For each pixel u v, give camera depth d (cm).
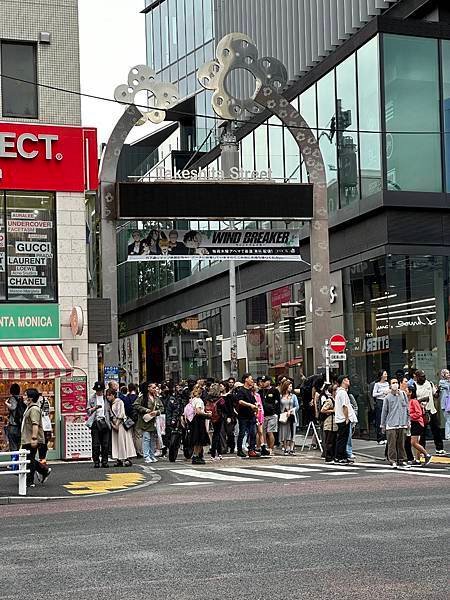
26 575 963
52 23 2895
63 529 1314
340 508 1428
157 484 2059
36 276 2836
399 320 3133
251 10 4594
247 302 4491
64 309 2855
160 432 2809
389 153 3156
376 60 3197
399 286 3145
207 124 5703
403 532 1152
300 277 3847
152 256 2939
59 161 2866
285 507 1474
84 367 2850
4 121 2809
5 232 2809
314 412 2911
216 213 3014
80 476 2283
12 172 2812
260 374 4322
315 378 2920
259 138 4241
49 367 2647
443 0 3269
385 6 3316
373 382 3222
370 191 3225
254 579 901
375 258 3216
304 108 3775
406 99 3203
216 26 5209
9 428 2411
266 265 4225
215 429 2667
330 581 878
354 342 3366
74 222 2880
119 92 2988
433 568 923
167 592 858
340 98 3466
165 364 5972
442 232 3206
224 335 4884
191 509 1505
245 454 2744
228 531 1216
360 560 977
